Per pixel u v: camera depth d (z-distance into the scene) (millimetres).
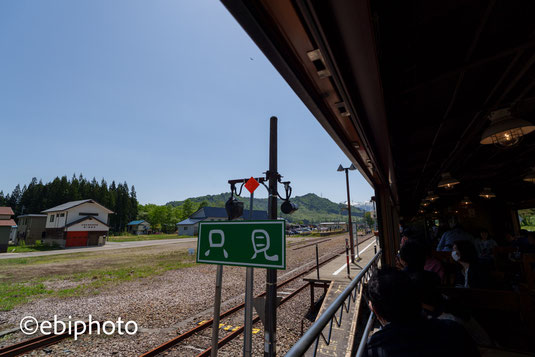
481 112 2791
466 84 2459
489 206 8906
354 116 2023
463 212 9289
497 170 6043
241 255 2164
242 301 7977
